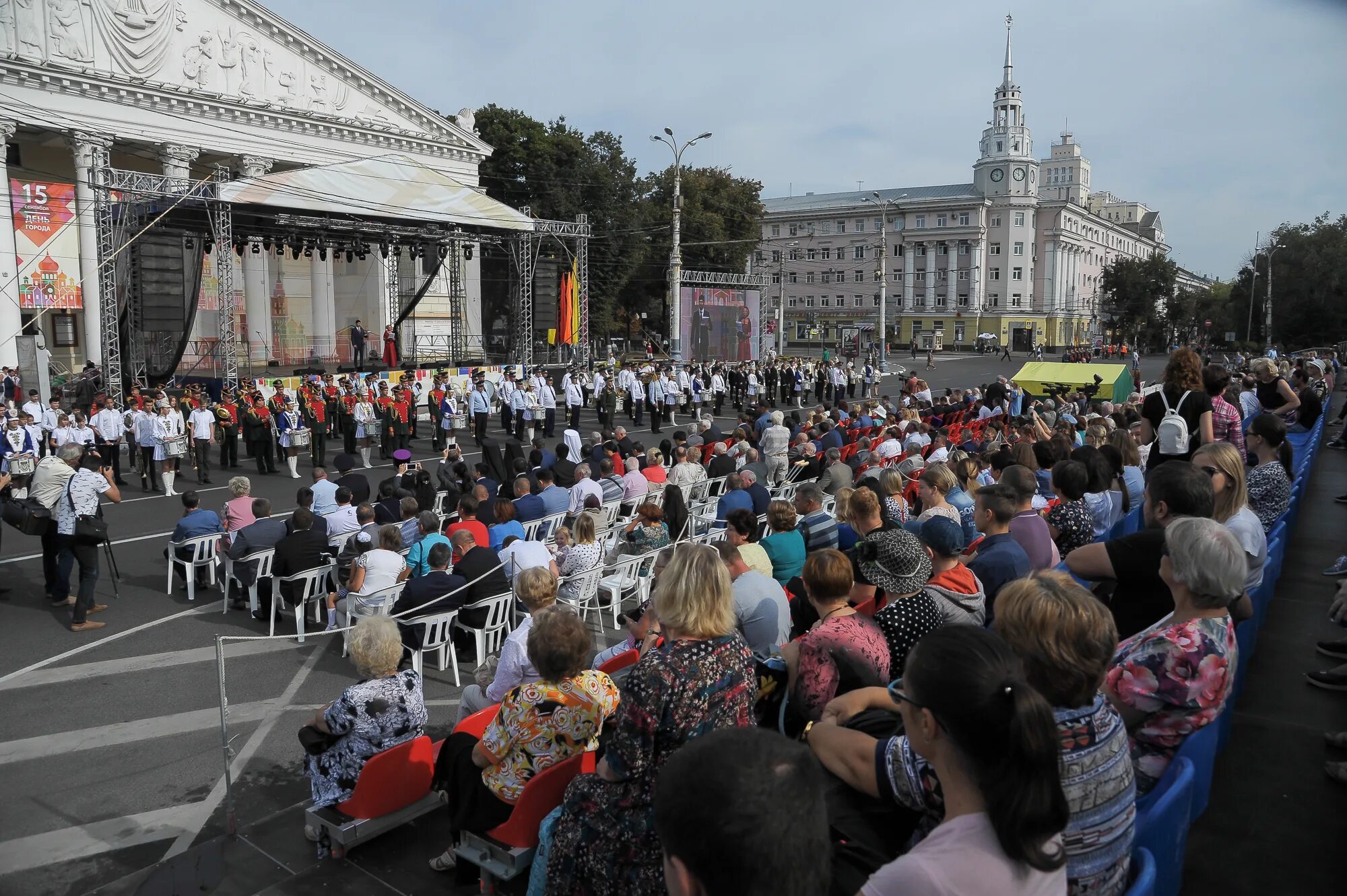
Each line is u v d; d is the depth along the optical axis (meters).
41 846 5.46
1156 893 2.80
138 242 27.03
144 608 10.43
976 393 27.41
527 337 33.38
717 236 63.25
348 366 37.03
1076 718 2.45
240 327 40.53
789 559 6.96
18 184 30.47
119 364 23.31
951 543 4.55
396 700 4.82
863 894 1.95
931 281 98.44
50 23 30.92
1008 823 1.88
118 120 32.78
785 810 1.70
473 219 29.09
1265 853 3.73
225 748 5.23
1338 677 5.46
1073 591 2.64
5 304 29.78
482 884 4.34
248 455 21.92
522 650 5.18
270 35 37.09
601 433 16.92
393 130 41.06
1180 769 2.98
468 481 13.23
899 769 2.63
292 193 24.88
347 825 4.68
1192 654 3.06
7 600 10.73
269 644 9.16
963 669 2.00
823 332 89.31
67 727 7.20
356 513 11.09
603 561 9.84
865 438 15.98
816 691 3.80
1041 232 101.38
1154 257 92.00
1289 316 51.81
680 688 3.06
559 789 4.23
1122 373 28.77
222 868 4.71
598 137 57.12
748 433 16.38
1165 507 4.18
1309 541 9.41
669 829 1.76
